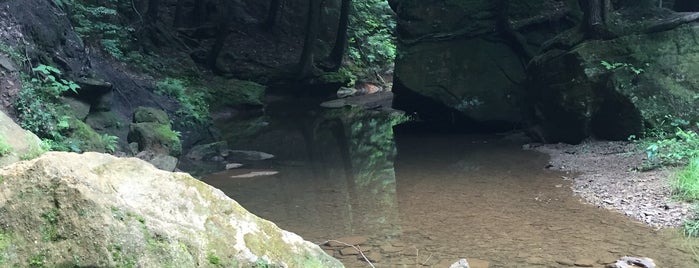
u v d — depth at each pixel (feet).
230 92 55.57
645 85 30.40
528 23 41.57
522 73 40.98
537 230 17.81
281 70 66.49
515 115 39.81
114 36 47.73
